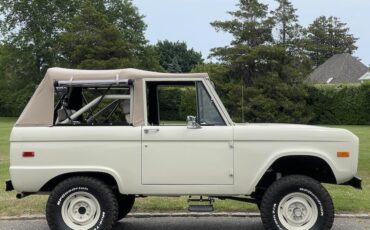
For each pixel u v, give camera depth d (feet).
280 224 20.66
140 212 26.18
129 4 183.83
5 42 177.37
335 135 20.66
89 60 140.67
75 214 20.98
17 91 176.24
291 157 20.97
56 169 20.80
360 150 57.41
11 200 28.81
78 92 23.16
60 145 20.86
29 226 24.16
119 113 22.52
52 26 174.09
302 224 20.74
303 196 20.71
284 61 106.22
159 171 20.68
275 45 104.63
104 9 179.01
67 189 20.74
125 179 20.76
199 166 20.62
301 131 20.65
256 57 101.71
